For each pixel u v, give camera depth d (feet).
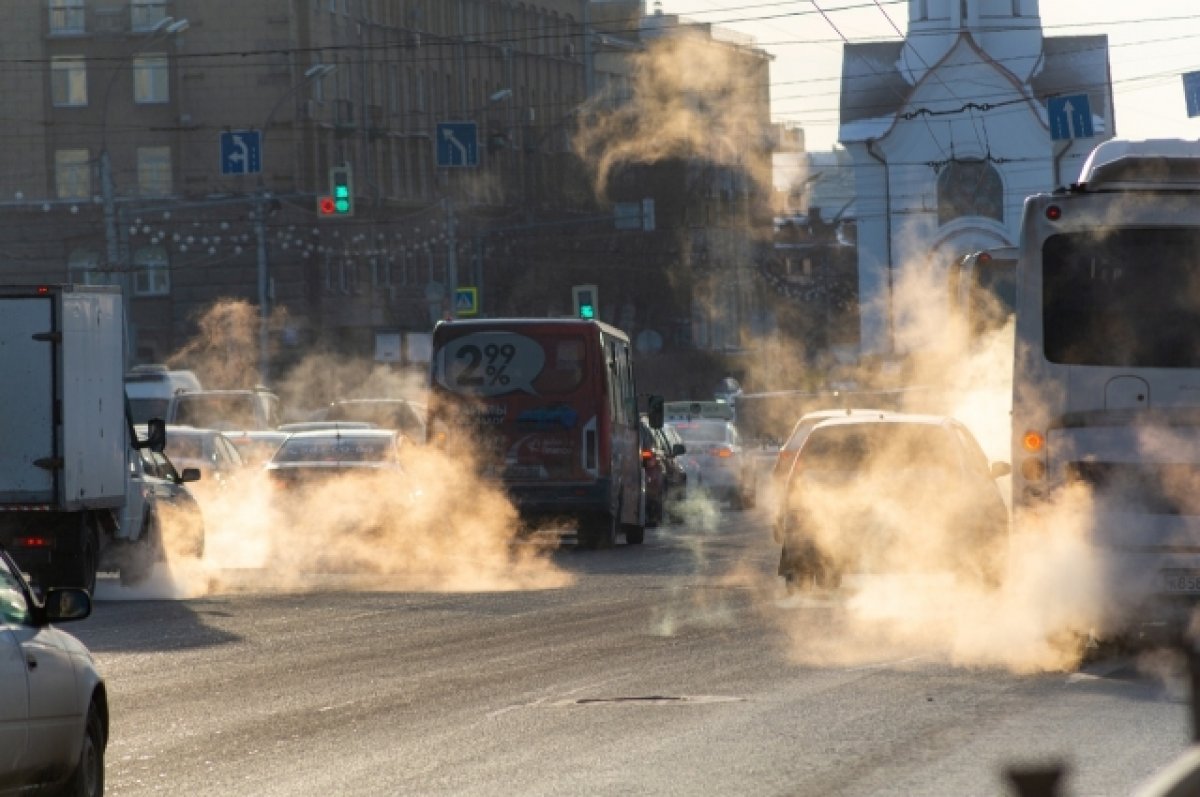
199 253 639.76
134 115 643.86
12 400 176.14
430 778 84.89
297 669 126.00
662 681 115.65
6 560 75.61
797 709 102.94
